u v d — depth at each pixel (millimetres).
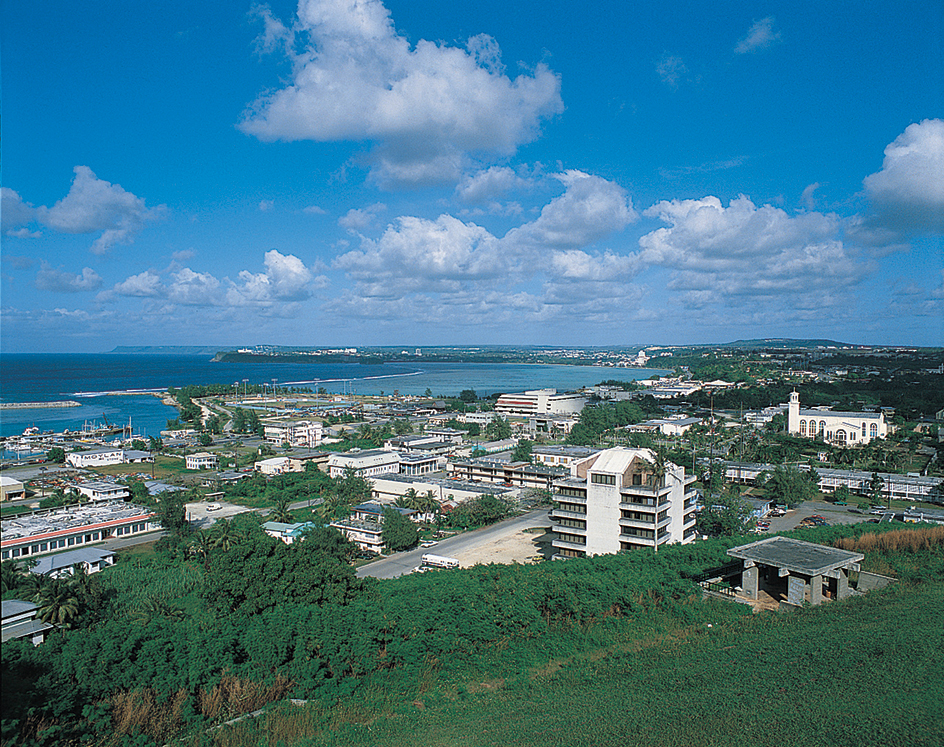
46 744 40531
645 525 84500
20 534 100250
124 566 93500
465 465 167250
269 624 55594
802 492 137250
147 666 47969
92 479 153625
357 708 48469
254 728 44875
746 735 38938
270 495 143250
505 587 65688
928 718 39406
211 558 81438
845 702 42219
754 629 59062
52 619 67125
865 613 60250
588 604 63625
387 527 106438
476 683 53375
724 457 187875
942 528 89875
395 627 57906
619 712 43938
